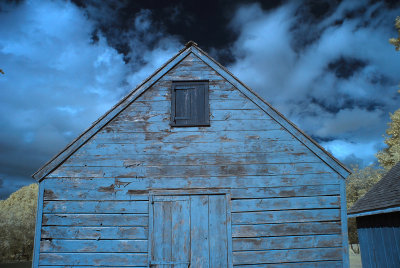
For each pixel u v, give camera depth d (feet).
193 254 22.70
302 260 22.52
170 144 24.86
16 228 98.02
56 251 22.89
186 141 24.90
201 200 23.67
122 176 24.20
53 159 24.44
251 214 23.31
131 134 25.09
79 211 23.54
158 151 24.71
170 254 22.72
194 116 25.54
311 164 24.14
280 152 24.44
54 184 24.02
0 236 93.97
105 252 22.85
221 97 25.88
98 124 25.20
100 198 23.77
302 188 23.72
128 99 25.86
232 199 23.62
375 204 33.42
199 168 24.26
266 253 22.62
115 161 24.52
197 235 23.02
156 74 26.55
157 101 25.94
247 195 23.65
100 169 24.34
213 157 24.48
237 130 25.03
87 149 24.75
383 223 32.37
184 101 25.95
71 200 23.76
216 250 22.74
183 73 26.61
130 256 22.72
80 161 24.49
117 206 23.63
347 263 22.44
